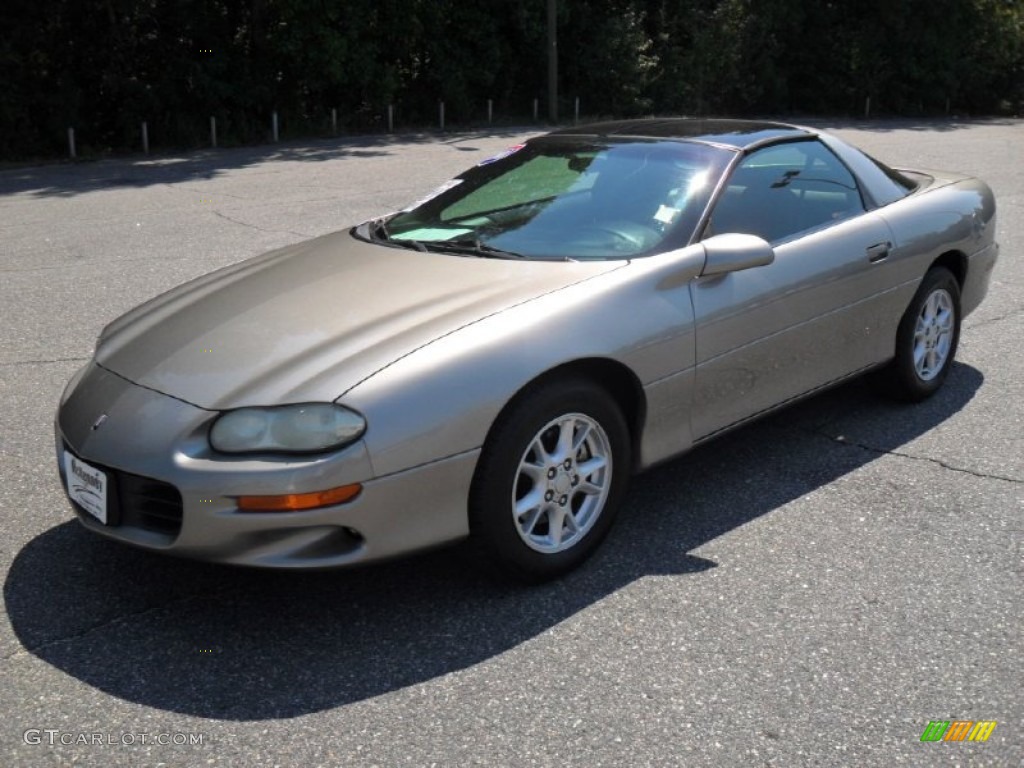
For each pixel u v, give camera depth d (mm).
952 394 5055
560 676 2803
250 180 14234
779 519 3738
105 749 2510
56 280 7637
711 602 3174
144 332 3518
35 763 2455
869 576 3316
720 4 31234
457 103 26828
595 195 3955
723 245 3619
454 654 2918
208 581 3352
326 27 24234
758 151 4141
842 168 4512
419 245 3865
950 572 3336
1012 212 10539
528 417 3096
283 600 3232
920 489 3973
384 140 22203
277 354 3096
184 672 2844
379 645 2971
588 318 3277
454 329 3109
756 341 3816
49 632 3045
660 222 3752
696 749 2492
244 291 3658
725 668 2826
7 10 21000
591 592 3248
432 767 2439
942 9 33656
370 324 3195
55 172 16859
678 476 4148
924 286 4699
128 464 2932
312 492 2795
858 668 2816
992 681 2756
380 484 2865
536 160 4344
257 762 2461
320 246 4145
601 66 29000
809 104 34000
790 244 4016
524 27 27484
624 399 3520
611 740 2529
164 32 22797
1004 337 6027
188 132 22031
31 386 5211
